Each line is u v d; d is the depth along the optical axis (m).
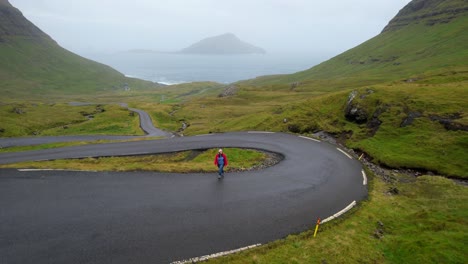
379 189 27.17
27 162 34.78
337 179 29.41
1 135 93.12
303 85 165.12
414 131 39.50
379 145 39.06
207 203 22.41
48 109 145.12
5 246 15.98
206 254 15.80
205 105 143.00
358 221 20.19
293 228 19.06
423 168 32.47
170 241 17.00
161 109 153.00
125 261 15.08
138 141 52.03
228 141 47.62
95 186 24.97
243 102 141.12
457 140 34.72
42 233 17.39
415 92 48.97
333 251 16.41
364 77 154.50
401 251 16.34
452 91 46.47
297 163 34.75
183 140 50.84
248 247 16.58
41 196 22.53
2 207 20.50
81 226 18.33
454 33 177.50
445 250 15.35
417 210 22.30
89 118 132.38
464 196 24.27
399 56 189.50
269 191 25.52
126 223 18.89
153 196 23.31
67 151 44.62
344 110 54.47
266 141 46.72
